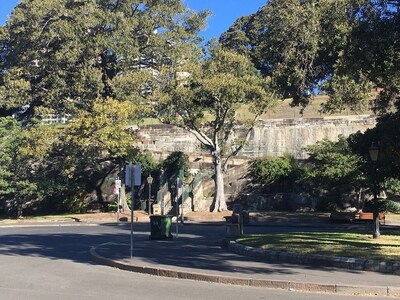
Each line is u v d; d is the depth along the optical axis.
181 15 47.91
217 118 41.34
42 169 45.69
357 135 22.83
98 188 51.88
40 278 13.30
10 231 31.66
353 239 18.98
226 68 39.81
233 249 18.06
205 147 46.97
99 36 43.19
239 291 11.17
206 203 47.31
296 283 11.40
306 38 17.66
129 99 43.25
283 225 33.22
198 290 11.30
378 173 19.69
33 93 47.84
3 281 12.81
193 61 46.59
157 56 46.66
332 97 19.23
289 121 51.56
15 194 44.47
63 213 50.00
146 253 17.89
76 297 10.52
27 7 44.12
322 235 21.17
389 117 18.00
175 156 50.44
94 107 42.16
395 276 12.26
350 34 15.03
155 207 45.44
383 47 13.96
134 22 44.84
